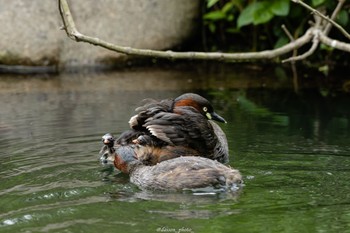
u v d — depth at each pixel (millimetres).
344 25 17922
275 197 9016
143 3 19938
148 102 12312
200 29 21016
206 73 18812
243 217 8297
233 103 15195
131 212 8508
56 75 18938
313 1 17031
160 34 20172
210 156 11203
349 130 12742
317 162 10680
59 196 9172
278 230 7887
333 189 9328
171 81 17703
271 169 10352
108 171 10469
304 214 8367
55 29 19516
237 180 9453
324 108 14656
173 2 20188
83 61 19781
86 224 8109
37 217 8336
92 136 12414
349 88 16688
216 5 21078
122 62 20078
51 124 13359
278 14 18250
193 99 12109
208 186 9406
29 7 19375
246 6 19688
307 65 19281
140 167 10180
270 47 20547
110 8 19766
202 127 11172
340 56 19281
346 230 7855
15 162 10906
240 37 21125
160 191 9461
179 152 10938
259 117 13906
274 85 17094
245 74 18562
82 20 19609
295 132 12648
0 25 19281
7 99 15844
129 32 19922
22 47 19375
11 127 13188
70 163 10852
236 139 12242
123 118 13703
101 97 15828
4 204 8836
